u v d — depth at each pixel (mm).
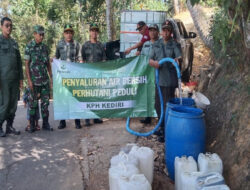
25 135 5672
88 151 4773
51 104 9359
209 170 3256
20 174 4070
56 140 5359
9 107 5598
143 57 5824
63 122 6105
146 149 3627
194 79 7312
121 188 2844
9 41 5445
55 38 19500
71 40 5930
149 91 5934
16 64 5570
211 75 6039
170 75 4859
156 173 4133
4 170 4184
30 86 5602
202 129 3740
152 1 16422
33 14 20516
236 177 3311
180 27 7777
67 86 5848
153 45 5008
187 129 3666
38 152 4797
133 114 5984
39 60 5570
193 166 3328
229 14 3008
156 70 4879
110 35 11500
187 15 13594
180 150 3725
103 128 5918
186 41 6965
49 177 3979
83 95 5891
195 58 8523
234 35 4035
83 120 6723
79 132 5785
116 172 3047
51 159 4527
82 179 3908
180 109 4156
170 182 3908
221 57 5355
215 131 4375
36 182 3854
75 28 18125
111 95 5918
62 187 3729
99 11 14719
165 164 4352
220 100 4695
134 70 5863
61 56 5922
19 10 20812
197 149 3713
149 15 8359
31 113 5750
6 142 5281
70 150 4863
